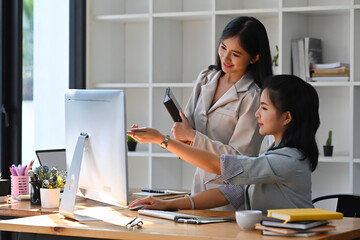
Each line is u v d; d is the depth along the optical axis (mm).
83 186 2826
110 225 2391
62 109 4789
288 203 2588
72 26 4930
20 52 4246
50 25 4645
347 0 4695
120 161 2529
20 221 2512
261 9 4578
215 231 2246
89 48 5047
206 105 3203
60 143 4754
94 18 5031
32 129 4430
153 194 3385
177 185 5137
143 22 5246
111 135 2568
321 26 4789
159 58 4945
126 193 2531
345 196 3363
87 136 2711
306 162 2613
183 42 5160
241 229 2291
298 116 2604
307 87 2660
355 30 4410
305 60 4555
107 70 5188
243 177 2541
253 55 3041
